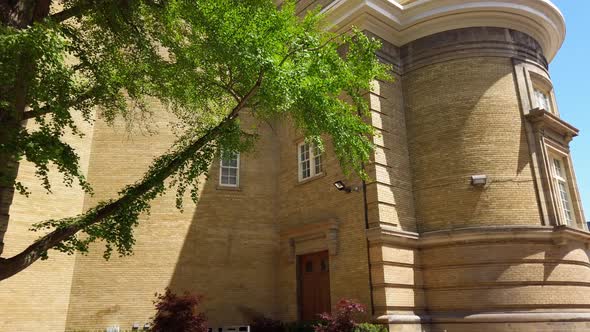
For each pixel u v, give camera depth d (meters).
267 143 18.84
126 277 15.37
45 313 14.04
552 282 13.55
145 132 17.17
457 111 15.30
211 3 9.83
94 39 10.50
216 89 11.42
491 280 13.31
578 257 14.45
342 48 16.31
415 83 16.41
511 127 15.07
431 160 15.30
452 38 16.14
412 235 14.29
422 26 16.44
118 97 11.40
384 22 16.27
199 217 16.80
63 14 8.88
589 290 14.48
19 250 13.79
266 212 17.86
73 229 8.09
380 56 16.27
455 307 13.52
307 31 11.43
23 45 6.41
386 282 13.02
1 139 6.97
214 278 16.33
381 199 14.09
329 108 10.72
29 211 14.29
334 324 12.32
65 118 7.62
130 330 14.81
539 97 16.98
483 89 15.39
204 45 9.67
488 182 14.35
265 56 9.45
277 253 17.52
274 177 18.53
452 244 14.01
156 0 10.17
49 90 7.32
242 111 18.55
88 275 15.10
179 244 16.20
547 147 15.61
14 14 7.66
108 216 8.50
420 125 15.88
